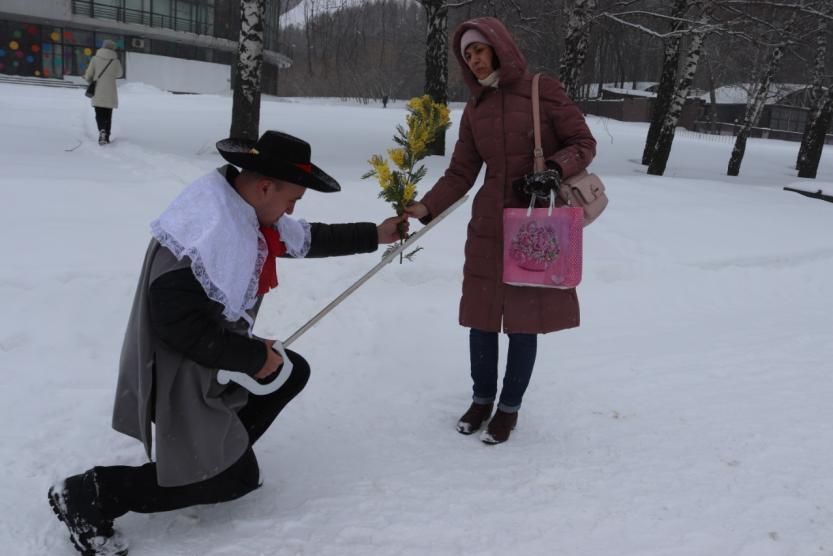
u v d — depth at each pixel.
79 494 2.04
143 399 2.04
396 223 2.85
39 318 3.84
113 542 2.12
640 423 3.31
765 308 5.46
